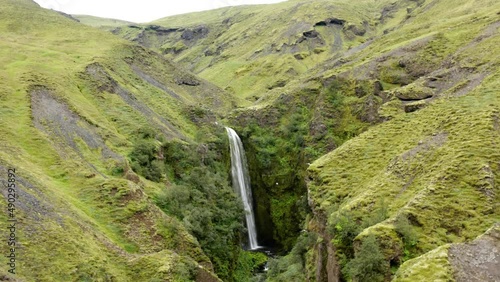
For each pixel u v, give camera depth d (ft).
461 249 70.79
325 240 123.75
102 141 184.65
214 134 259.60
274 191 250.57
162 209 157.28
